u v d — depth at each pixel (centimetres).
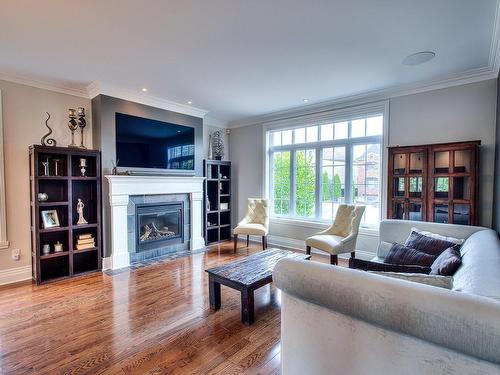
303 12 208
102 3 194
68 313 252
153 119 431
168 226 467
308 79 344
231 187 578
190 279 339
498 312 89
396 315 103
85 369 178
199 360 188
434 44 257
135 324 233
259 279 244
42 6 197
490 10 204
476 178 308
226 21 220
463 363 95
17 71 319
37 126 351
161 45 258
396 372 108
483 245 187
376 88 377
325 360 129
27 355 192
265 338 214
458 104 336
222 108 482
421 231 279
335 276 122
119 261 385
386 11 207
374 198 418
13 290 306
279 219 521
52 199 360
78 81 352
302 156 501
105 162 379
